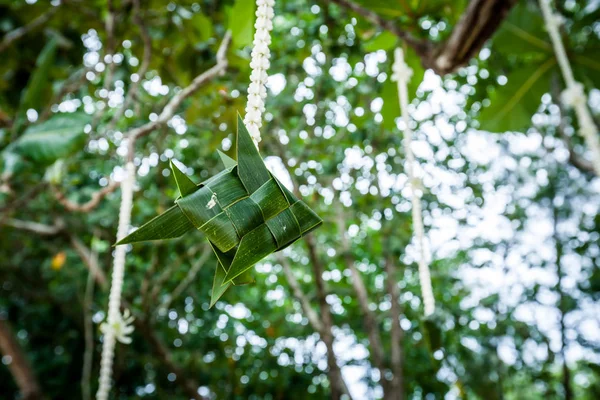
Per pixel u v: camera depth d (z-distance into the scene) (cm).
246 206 76
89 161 411
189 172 503
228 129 358
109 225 528
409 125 145
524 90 229
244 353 666
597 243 621
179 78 345
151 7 316
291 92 460
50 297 657
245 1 184
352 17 260
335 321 645
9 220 493
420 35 228
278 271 641
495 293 608
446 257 650
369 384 655
